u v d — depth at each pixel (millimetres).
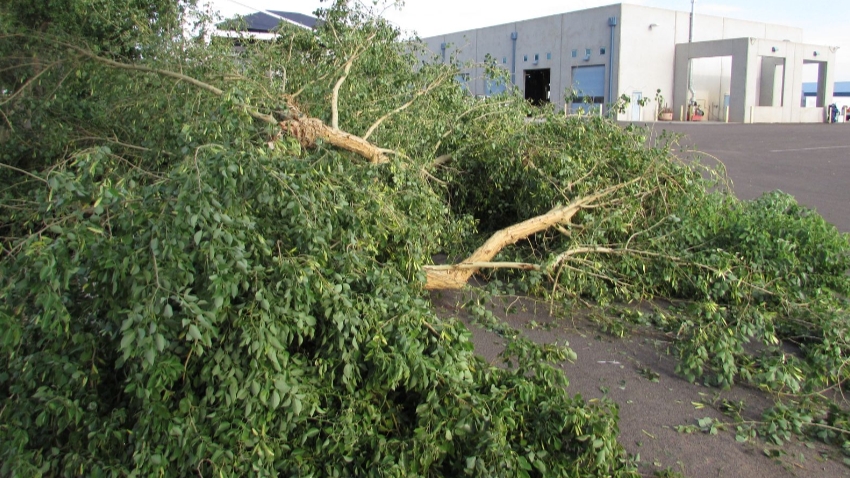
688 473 3201
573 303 5449
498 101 7027
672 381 4223
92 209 2936
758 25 39156
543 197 6004
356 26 6645
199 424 2596
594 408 3070
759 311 4836
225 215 2711
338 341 2959
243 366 2697
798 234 6039
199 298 2674
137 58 7055
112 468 2537
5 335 2508
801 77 36375
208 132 4164
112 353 2928
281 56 6785
